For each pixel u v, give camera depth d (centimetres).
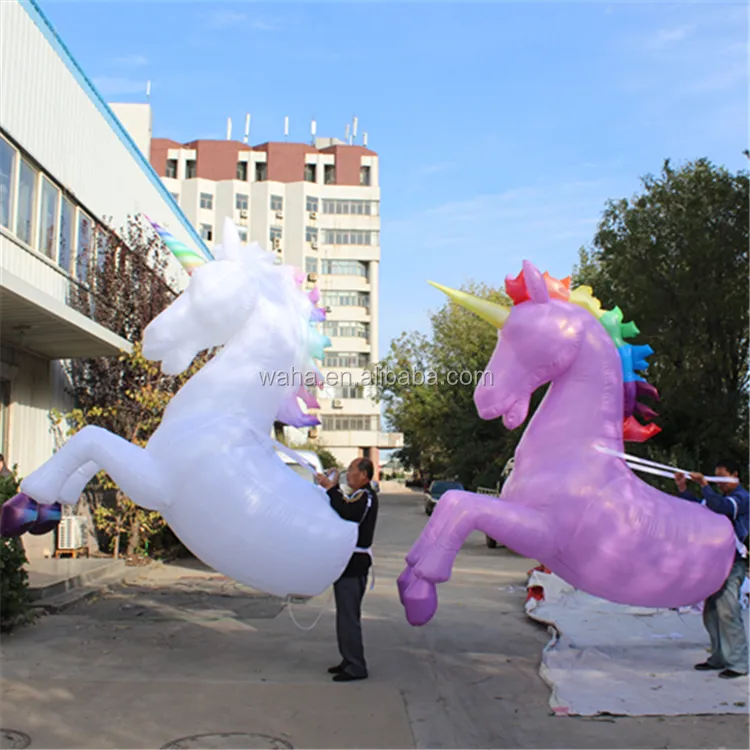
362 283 6475
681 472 691
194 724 565
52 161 1311
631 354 690
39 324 1057
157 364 1351
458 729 566
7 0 1149
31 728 552
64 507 1372
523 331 648
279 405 665
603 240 2186
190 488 600
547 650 780
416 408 3647
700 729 565
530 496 637
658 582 638
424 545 624
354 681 682
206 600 1086
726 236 2020
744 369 2105
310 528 608
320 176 6644
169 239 662
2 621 848
